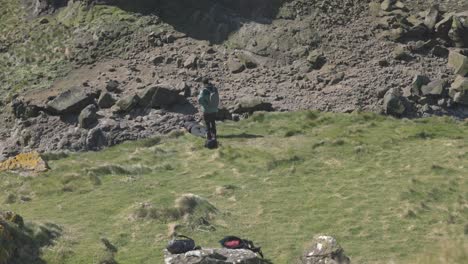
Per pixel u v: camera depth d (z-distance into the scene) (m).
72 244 12.69
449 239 13.22
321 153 19.84
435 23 28.70
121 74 26.69
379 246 13.02
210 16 30.42
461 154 19.03
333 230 13.94
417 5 31.67
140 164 19.12
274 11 30.59
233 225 14.23
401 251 12.74
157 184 17.30
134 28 30.11
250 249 12.29
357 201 15.74
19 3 35.50
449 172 17.62
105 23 30.70
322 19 29.73
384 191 16.41
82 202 15.85
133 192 16.58
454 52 26.72
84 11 32.06
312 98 24.75
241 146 20.75
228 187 16.83
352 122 22.81
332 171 18.28
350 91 24.83
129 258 12.33
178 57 27.77
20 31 32.38
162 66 27.20
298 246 12.97
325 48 28.03
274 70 27.05
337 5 30.77
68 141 22.09
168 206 14.90
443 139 21.03
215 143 20.72
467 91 24.28
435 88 24.47
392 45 27.80
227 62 27.44
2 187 17.41
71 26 31.47
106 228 13.88
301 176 17.91
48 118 23.69
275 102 24.55
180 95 24.05
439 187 16.45
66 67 28.41
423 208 15.07
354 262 12.16
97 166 18.64
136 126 22.58
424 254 12.27
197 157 19.94
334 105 24.12
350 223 14.31
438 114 23.83
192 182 17.53
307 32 28.92
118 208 15.23
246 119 23.58
